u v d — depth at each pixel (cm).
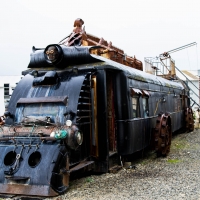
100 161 723
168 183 648
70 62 743
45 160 561
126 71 806
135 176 718
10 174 559
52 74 697
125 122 782
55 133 573
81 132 616
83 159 680
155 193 575
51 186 543
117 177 704
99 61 728
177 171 768
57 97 662
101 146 718
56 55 724
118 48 1101
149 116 977
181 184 638
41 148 579
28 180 551
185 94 1725
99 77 716
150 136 976
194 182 654
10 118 679
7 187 557
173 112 1389
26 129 617
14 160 582
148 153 1055
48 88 698
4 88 2905
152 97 1034
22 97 707
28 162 567
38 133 592
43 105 668
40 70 784
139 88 903
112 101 794
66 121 598
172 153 1049
